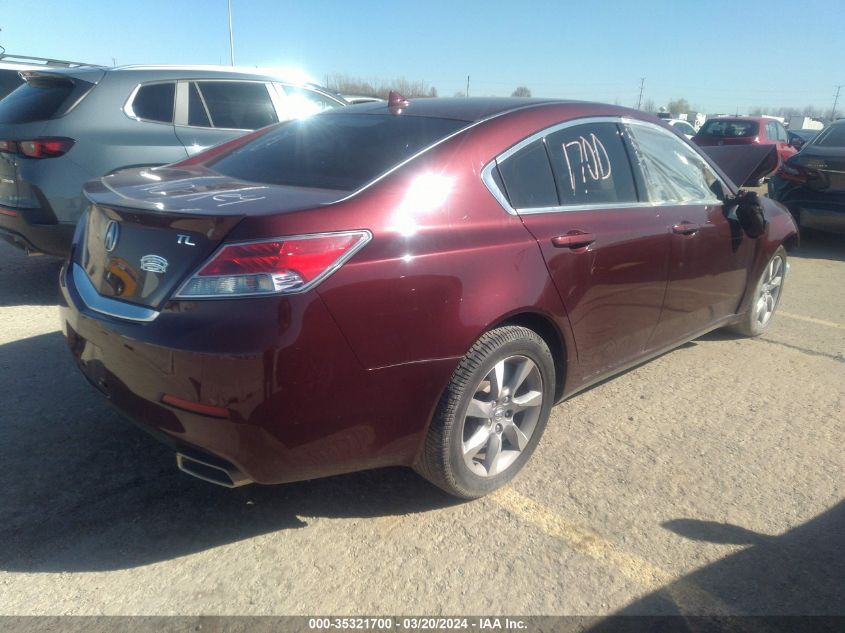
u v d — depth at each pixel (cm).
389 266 237
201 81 572
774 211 486
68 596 229
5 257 639
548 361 299
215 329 215
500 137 295
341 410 233
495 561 256
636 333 354
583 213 314
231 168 317
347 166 281
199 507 280
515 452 301
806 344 508
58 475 295
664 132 390
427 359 248
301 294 219
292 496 291
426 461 269
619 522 282
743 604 240
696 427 368
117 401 248
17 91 525
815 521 289
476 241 264
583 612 233
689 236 372
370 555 256
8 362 400
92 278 263
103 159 506
